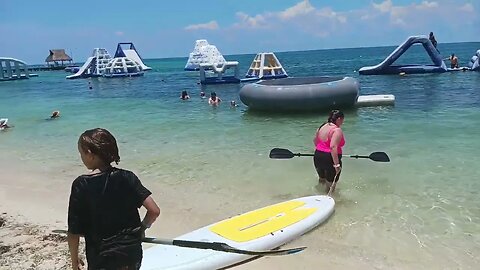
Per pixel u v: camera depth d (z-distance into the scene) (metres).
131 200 2.60
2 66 54.22
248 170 8.15
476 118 12.32
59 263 4.73
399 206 6.05
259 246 4.86
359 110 15.07
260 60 32.78
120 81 43.88
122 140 11.72
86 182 2.54
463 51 102.31
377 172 7.57
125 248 2.57
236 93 23.77
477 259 4.57
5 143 12.44
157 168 8.67
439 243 4.96
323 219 5.57
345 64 68.88
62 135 13.35
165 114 16.56
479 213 5.72
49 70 99.81
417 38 30.30
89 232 2.58
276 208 5.83
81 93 30.66
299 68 58.91
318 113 14.89
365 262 4.61
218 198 6.78
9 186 8.12
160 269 4.31
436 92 19.23
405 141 9.84
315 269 4.50
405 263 4.55
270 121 13.66
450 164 7.87
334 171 6.51
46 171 9.11
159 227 5.78
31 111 20.33
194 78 44.12
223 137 11.41
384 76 30.03
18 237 5.55
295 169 8.03
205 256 4.54
